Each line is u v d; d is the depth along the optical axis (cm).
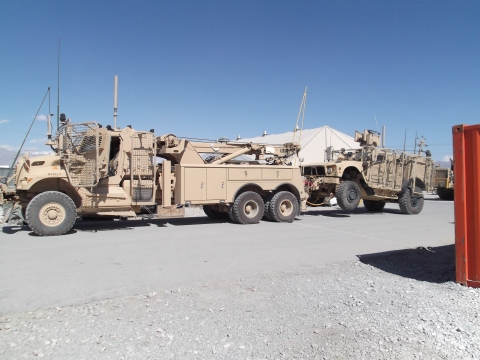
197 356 349
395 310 461
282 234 1064
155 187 1159
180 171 1183
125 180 1118
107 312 457
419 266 700
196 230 1120
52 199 978
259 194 1367
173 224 1269
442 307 469
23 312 457
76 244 866
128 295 523
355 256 788
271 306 479
